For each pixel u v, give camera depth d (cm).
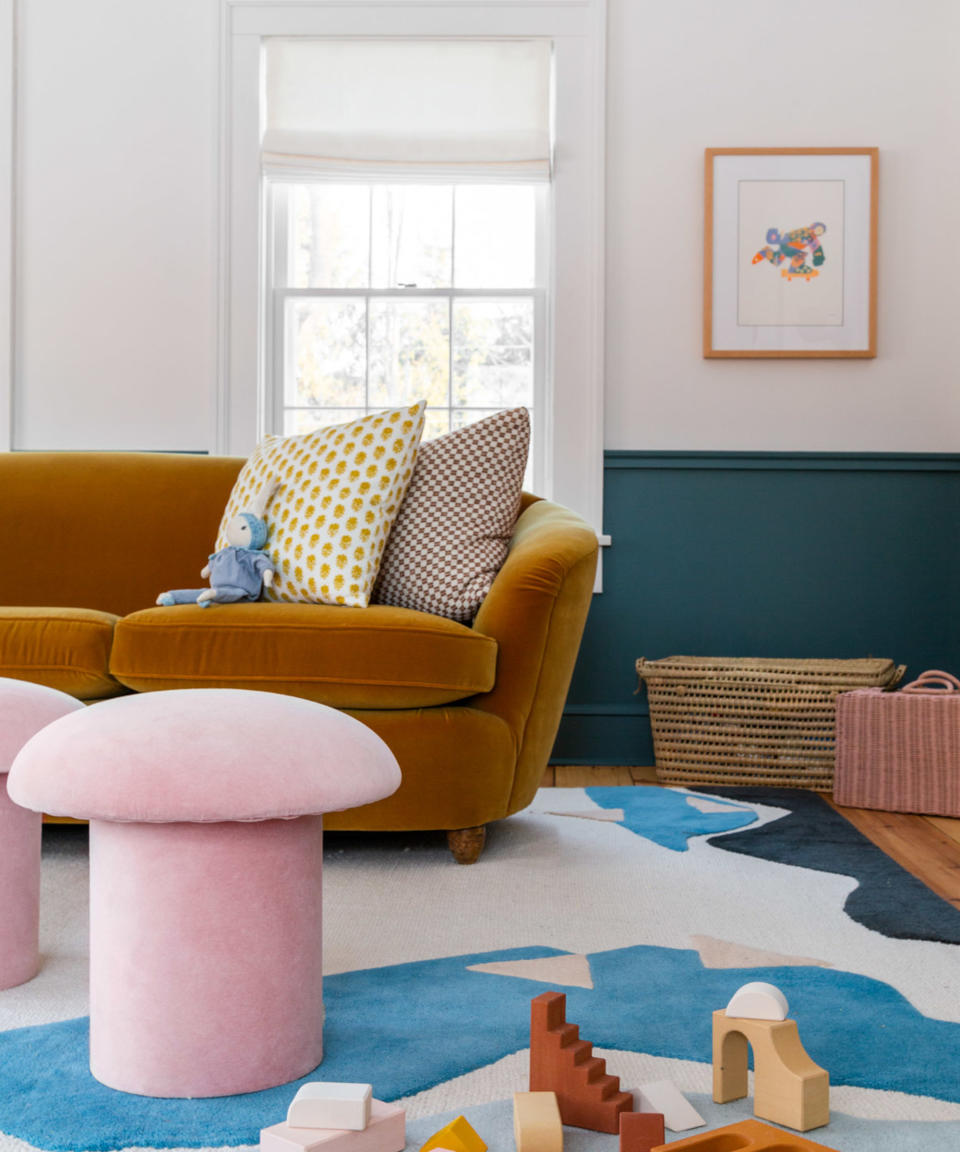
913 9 367
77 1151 106
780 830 258
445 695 220
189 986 117
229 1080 117
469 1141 101
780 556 368
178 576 301
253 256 371
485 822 225
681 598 370
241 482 280
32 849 153
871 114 367
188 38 374
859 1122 112
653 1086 114
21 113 375
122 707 124
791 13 368
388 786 126
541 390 381
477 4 369
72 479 309
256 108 371
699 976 155
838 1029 136
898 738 291
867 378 368
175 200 374
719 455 367
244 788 114
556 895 200
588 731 371
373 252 384
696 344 371
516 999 146
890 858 231
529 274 382
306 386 385
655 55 371
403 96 371
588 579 244
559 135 370
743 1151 92
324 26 369
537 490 380
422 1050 129
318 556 246
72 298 375
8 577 299
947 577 366
